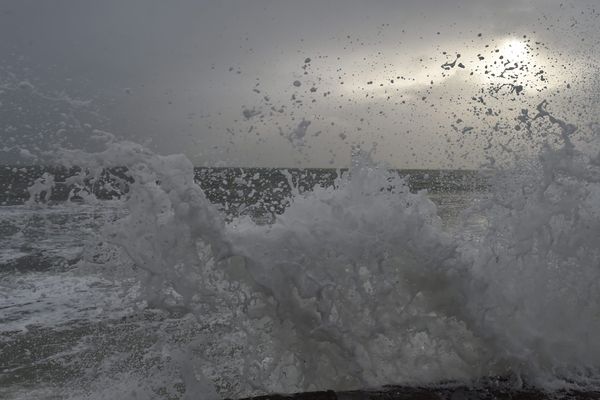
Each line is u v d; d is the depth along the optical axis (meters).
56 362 3.74
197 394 2.71
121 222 2.95
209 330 2.84
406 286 2.86
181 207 2.86
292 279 2.78
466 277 2.84
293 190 3.62
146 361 3.53
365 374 2.78
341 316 2.82
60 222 12.68
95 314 5.07
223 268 2.85
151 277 2.91
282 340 2.82
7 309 5.39
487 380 2.69
